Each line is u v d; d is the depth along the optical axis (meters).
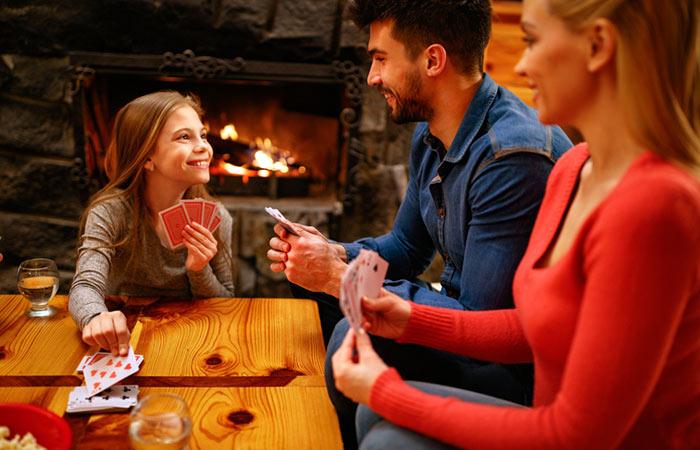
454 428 0.94
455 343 1.21
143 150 1.78
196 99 2.06
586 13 0.86
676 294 0.82
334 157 3.29
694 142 0.85
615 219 0.84
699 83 0.85
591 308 0.86
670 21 0.82
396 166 3.00
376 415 1.12
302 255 1.50
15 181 2.87
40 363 1.34
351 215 3.04
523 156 1.42
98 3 2.71
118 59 2.78
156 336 1.47
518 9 3.00
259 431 1.14
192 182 1.83
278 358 1.40
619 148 0.92
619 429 0.86
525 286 1.03
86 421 1.15
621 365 0.83
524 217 1.42
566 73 0.91
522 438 0.90
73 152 2.87
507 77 3.08
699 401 0.91
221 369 1.34
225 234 2.00
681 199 0.81
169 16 2.74
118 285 1.91
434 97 1.55
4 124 2.82
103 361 1.31
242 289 3.04
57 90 2.80
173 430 0.97
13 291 2.96
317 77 2.87
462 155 1.52
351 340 1.07
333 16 2.80
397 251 1.90
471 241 1.48
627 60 0.85
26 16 2.71
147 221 1.87
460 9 1.46
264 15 2.78
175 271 1.91
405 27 1.49
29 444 0.96
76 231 2.94
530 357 1.22
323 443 1.12
